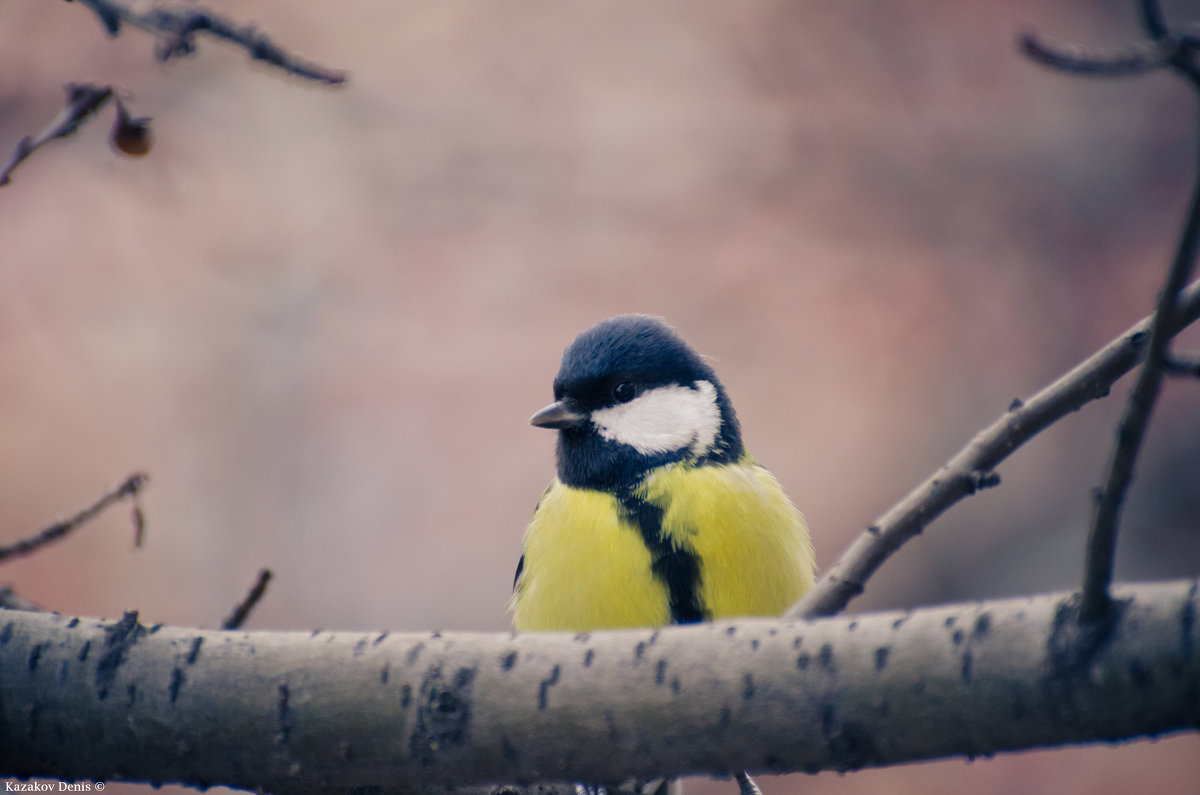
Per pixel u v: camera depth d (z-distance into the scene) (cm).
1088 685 261
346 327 1331
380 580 1263
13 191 1212
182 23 344
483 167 1395
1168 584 265
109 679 332
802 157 1416
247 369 1304
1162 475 1361
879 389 1324
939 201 1416
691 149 1416
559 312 1337
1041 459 1434
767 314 1333
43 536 421
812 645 288
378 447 1304
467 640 313
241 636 334
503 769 303
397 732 308
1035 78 1466
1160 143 1460
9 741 337
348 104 1391
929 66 1467
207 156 1316
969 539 1407
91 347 1262
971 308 1370
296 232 1348
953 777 1074
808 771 289
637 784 380
